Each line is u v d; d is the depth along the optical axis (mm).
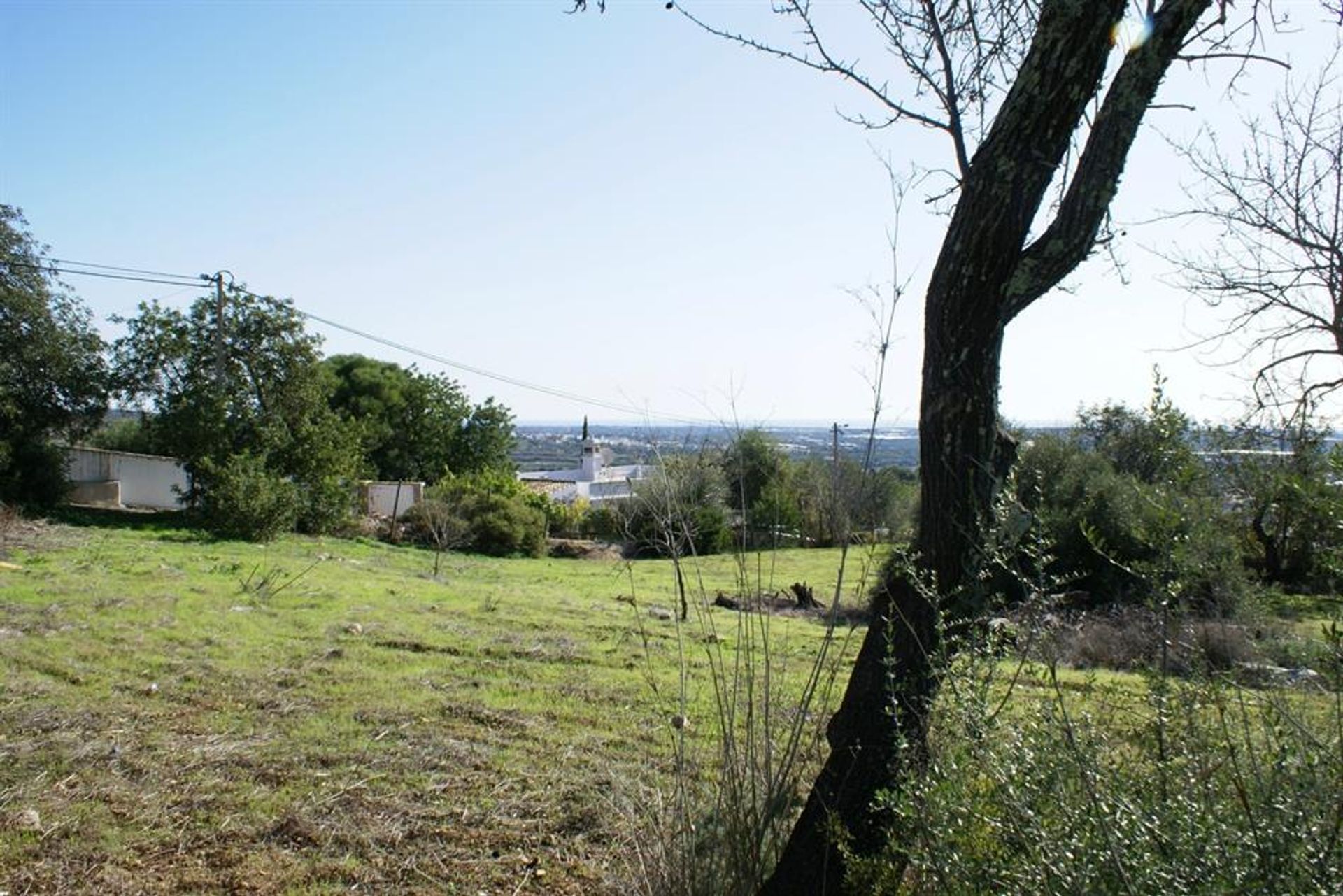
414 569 19828
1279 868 2016
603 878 4266
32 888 4137
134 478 27781
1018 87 2861
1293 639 2760
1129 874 2068
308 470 24594
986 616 2842
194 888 4207
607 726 6863
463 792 5457
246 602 11984
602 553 27797
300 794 5359
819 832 3076
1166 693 2531
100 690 7414
